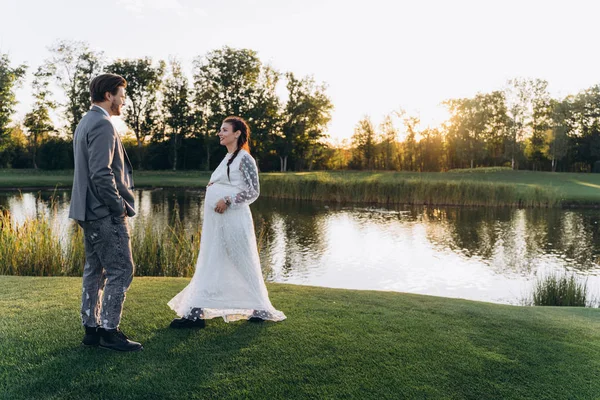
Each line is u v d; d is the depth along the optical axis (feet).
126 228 10.16
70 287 16.06
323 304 14.94
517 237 54.54
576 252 46.03
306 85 176.04
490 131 186.19
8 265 25.32
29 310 12.86
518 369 10.53
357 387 9.34
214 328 11.95
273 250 45.09
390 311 14.48
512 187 90.33
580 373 10.52
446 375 10.05
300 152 183.52
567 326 14.08
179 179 141.08
